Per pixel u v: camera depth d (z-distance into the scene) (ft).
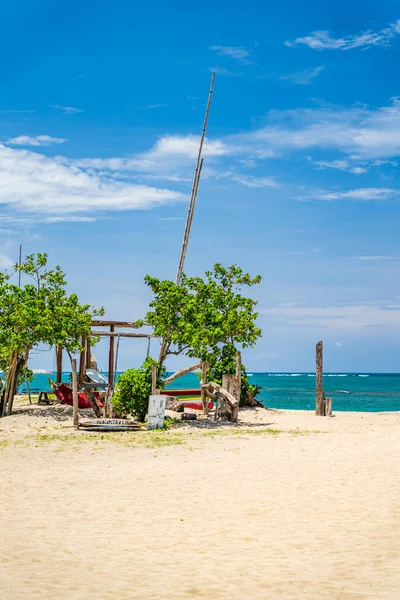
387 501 43.09
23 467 60.85
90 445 77.20
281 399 265.34
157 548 34.09
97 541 35.42
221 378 122.72
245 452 69.36
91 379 117.80
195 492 48.60
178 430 95.14
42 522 39.63
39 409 112.68
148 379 104.22
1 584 27.20
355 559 31.50
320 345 125.59
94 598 25.93
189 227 137.59
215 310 109.81
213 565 31.07
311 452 67.51
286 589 27.40
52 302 110.32
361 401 265.13
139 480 53.88
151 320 105.19
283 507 43.06
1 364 111.14
